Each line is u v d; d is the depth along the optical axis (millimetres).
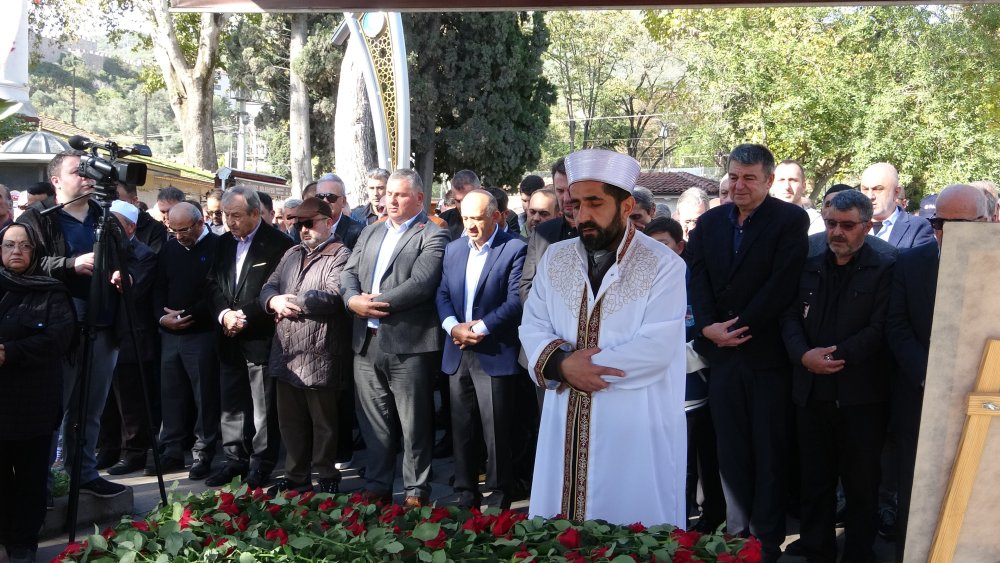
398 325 5848
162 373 7129
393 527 3041
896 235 5918
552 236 5719
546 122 28281
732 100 23844
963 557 2041
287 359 6098
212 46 26594
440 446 7676
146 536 3029
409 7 4199
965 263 2010
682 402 3535
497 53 25844
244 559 2748
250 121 46625
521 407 6492
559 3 4148
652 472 3402
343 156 19250
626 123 51688
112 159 5203
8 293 4992
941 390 2035
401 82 11070
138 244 7059
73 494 5012
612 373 3320
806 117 21938
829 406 4930
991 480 2018
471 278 5867
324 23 24438
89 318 5062
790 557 5176
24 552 5012
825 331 4859
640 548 2791
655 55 46906
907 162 20797
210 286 6727
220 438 8328
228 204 6586
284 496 3395
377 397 6023
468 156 25719
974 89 20562
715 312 5059
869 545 4984
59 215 5914
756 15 22750
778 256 4898
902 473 4844
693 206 6949
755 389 4961
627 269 3426
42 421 4953
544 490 3533
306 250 6371
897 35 21688
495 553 2834
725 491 5035
